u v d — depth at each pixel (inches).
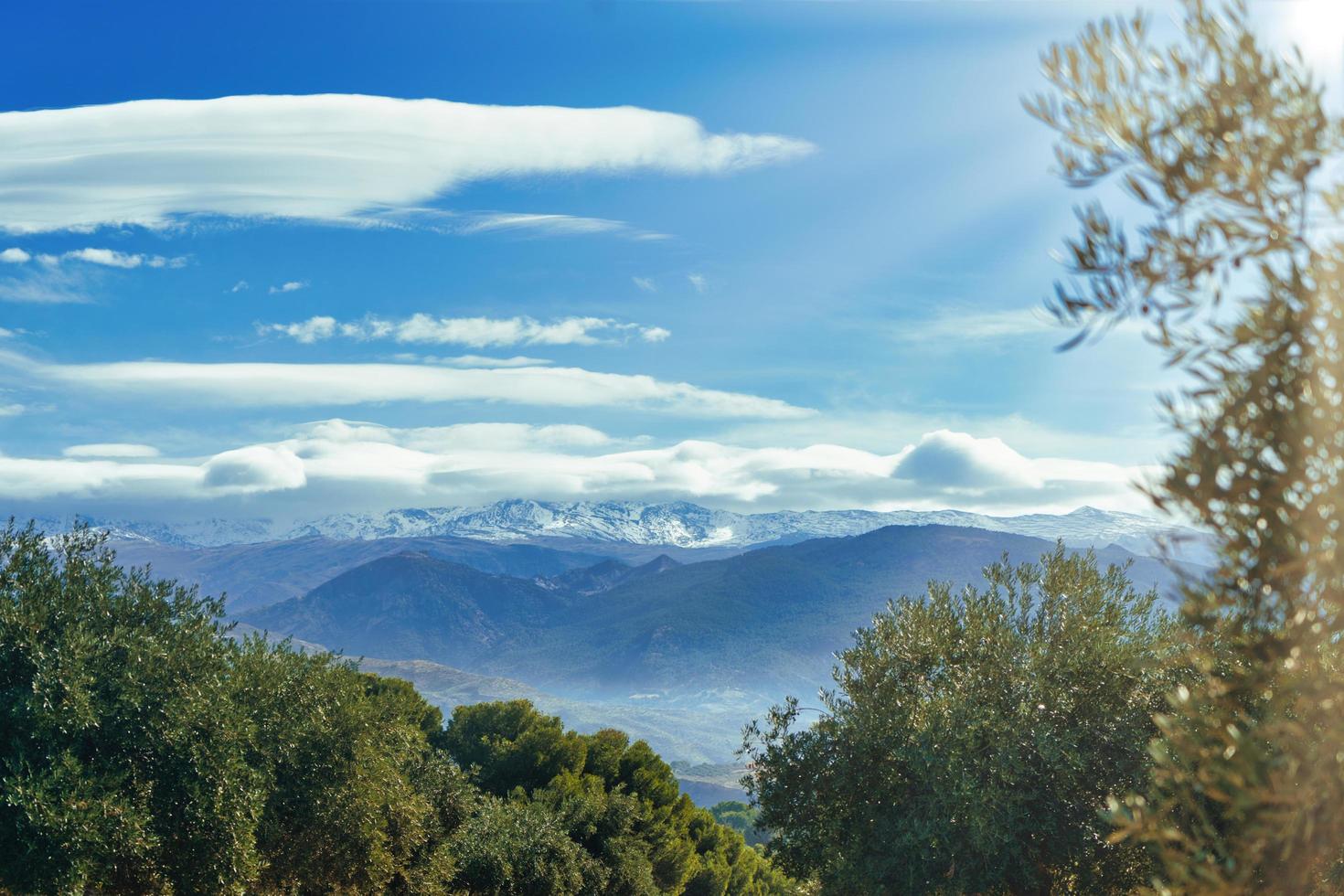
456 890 1337.4
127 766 727.7
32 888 644.7
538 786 1887.3
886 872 662.5
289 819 897.5
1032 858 630.5
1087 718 637.3
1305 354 159.8
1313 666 162.6
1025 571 714.8
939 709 673.6
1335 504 154.9
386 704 1059.9
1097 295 172.9
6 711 688.4
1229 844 177.9
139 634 780.0
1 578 762.8
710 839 2363.4
